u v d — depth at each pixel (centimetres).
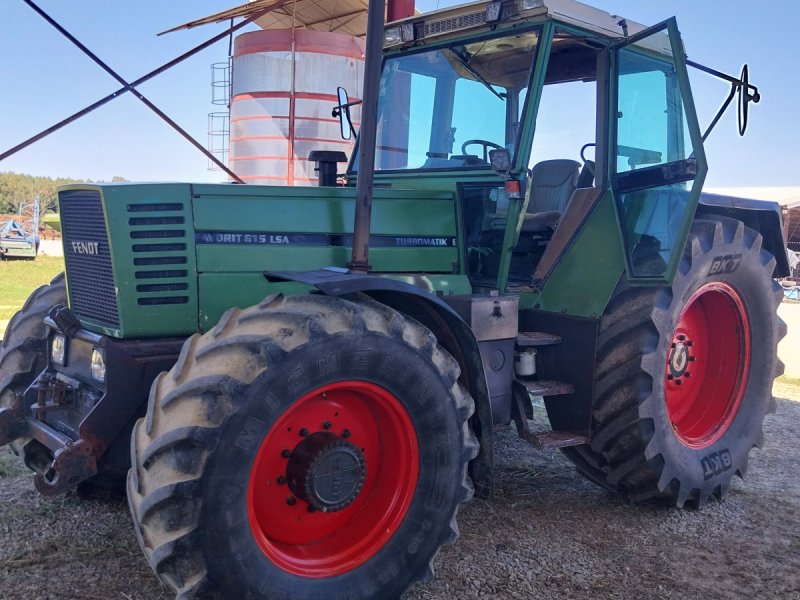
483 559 323
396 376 273
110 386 285
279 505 270
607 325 371
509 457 476
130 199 297
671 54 382
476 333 347
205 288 308
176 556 231
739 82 383
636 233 367
